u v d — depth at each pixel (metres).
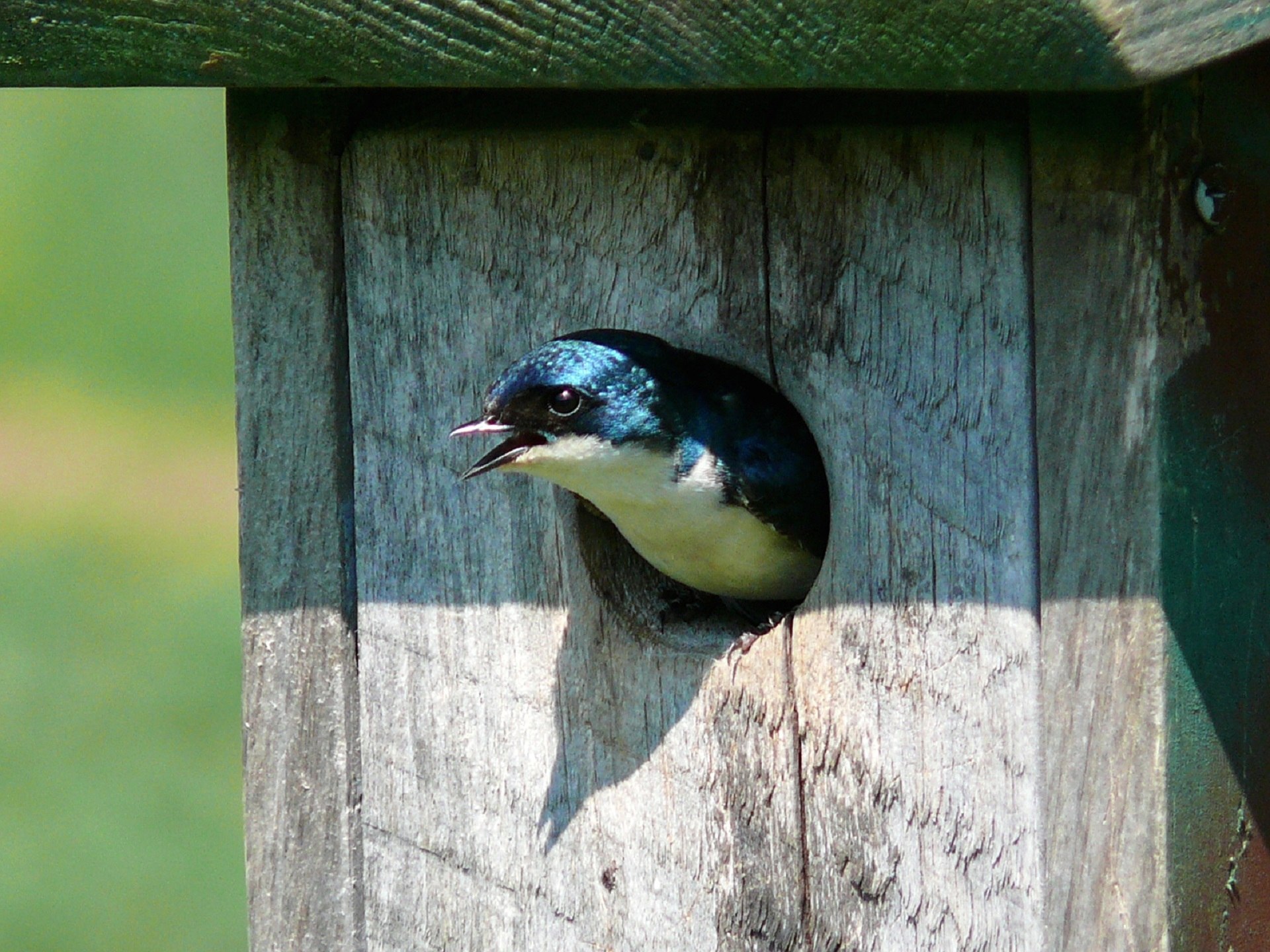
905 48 4.33
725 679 5.53
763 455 5.60
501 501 5.80
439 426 5.81
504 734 5.89
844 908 5.39
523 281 5.65
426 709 5.98
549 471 5.52
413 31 4.70
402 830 6.06
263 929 6.20
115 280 15.20
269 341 5.87
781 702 5.44
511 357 5.70
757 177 5.27
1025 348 4.88
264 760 6.11
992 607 5.03
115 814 10.01
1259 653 5.02
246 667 6.07
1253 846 5.09
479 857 5.97
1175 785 4.80
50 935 9.22
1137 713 4.77
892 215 5.07
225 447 13.50
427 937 6.07
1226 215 4.70
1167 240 4.61
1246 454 4.88
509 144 5.58
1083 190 4.68
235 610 11.69
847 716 5.33
